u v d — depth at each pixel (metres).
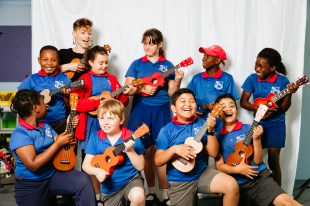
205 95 2.58
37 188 1.91
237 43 2.82
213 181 1.96
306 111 3.43
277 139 2.57
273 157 2.61
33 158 1.82
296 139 2.87
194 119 2.16
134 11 2.80
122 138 1.98
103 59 2.38
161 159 1.97
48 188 1.94
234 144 2.20
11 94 3.81
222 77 2.60
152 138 2.56
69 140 1.92
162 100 2.56
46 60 2.37
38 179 1.90
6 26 4.14
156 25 2.81
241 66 2.83
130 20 2.80
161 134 2.09
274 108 2.40
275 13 2.81
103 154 1.91
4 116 3.85
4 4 4.13
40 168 1.90
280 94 2.38
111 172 1.89
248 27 2.82
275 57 2.52
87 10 2.79
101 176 1.84
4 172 3.45
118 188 1.96
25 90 1.92
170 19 2.81
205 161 2.11
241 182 2.11
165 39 2.81
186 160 1.99
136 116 2.55
